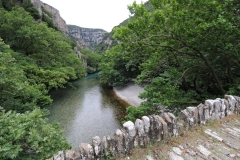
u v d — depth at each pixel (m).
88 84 35.81
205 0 5.79
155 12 6.05
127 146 3.15
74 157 2.76
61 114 17.30
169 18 6.31
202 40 6.34
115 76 27.83
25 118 4.57
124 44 6.78
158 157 3.06
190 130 3.94
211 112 4.38
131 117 7.92
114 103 21.14
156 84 8.99
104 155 3.02
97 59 72.81
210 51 7.09
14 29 21.64
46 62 23.42
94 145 2.96
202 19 5.91
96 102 21.80
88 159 2.83
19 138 3.93
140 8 6.02
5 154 3.48
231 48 6.15
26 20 22.66
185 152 3.17
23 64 17.50
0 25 21.78
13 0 41.81
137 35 6.63
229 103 4.87
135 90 24.02
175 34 6.33
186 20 6.23
